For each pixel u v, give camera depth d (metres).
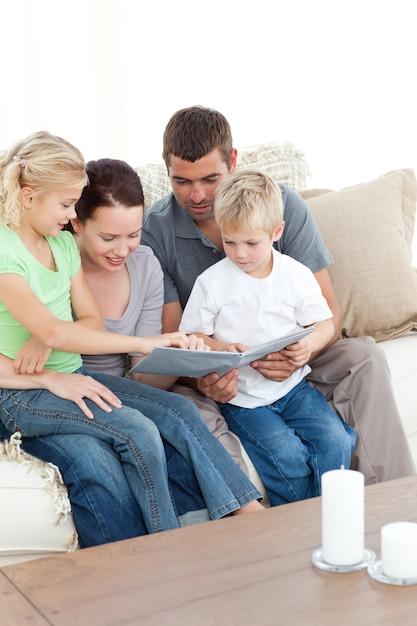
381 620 1.20
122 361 2.32
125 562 1.37
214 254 2.41
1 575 1.34
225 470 1.99
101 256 2.16
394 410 2.30
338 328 2.43
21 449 1.99
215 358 2.01
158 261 2.37
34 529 1.85
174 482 2.00
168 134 2.27
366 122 3.67
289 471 2.15
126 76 3.38
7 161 2.00
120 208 2.09
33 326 1.98
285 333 2.27
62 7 3.23
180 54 3.44
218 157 2.26
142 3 3.36
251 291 2.24
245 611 1.22
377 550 1.39
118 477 1.92
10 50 3.17
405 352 2.52
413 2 3.61
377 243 2.64
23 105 3.20
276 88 3.58
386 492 1.61
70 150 2.00
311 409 2.26
